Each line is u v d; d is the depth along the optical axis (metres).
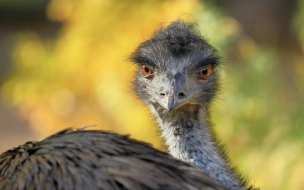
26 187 7.75
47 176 7.74
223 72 16.36
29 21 36.28
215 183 7.96
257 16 32.34
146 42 11.92
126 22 17.86
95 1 18.03
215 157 11.21
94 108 18.19
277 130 17.41
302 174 17.00
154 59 11.45
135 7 17.88
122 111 17.47
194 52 11.38
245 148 17.36
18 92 18.89
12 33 34.75
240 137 17.42
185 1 17.30
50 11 19.09
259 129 17.45
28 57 19.00
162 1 17.78
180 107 11.17
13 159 8.23
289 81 21.78
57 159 7.89
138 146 8.13
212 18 17.36
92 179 7.60
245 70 18.05
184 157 11.21
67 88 18.41
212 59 11.62
